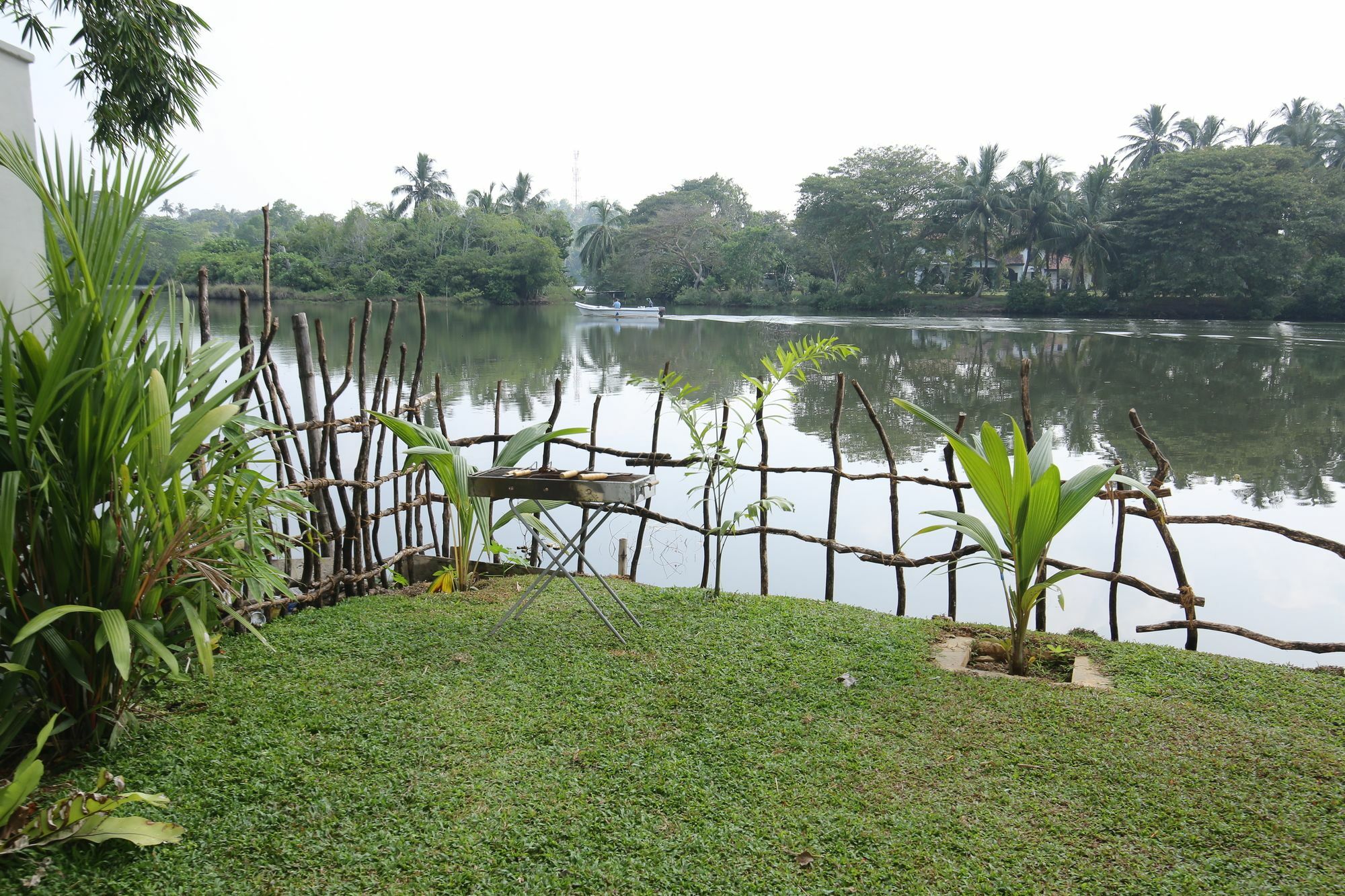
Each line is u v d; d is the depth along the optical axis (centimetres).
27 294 321
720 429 477
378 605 423
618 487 346
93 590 257
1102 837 228
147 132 842
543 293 5166
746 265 5094
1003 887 207
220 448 308
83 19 743
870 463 927
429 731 282
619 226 6562
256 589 338
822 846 223
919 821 235
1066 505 333
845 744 278
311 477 445
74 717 259
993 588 610
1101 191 4012
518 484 358
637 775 256
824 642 374
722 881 208
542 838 223
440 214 5131
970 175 4316
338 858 215
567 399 1314
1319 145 4103
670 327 3175
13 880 201
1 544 223
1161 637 531
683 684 325
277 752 265
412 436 438
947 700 315
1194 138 4681
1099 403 1356
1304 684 336
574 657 351
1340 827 232
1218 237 3444
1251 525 384
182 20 784
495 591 456
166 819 229
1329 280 3319
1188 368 1791
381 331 2577
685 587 478
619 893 203
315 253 4588
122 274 266
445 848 219
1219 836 228
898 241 4494
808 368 1803
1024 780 257
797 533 479
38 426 232
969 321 3519
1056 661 375
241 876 208
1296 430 1148
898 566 454
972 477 343
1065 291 4031
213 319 2753
